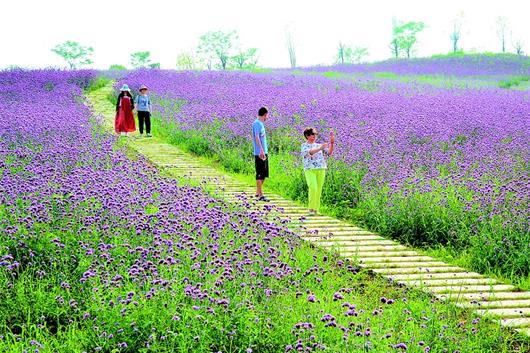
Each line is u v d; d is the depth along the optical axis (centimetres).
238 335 678
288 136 2016
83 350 652
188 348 636
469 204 1202
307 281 854
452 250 1121
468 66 6756
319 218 1309
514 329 761
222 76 3822
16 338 674
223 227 962
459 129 2002
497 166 1512
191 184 1488
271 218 1251
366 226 1291
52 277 774
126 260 823
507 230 1084
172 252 822
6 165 1205
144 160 1820
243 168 1780
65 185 1046
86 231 882
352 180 1488
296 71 5881
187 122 2248
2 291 741
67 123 1875
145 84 3316
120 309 679
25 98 2653
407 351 654
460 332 736
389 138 1769
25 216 895
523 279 948
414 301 844
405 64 7031
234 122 2184
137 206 1019
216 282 731
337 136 1841
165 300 685
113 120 2636
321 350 634
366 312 766
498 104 2566
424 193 1259
